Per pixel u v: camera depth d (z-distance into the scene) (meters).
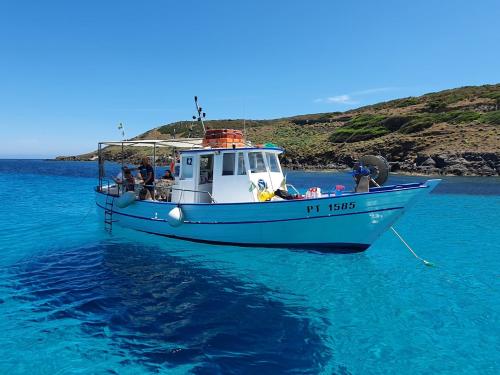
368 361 6.25
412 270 10.97
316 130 104.06
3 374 5.75
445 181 42.53
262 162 12.95
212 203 12.29
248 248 12.34
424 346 6.73
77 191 35.59
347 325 7.52
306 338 6.98
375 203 10.97
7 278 10.12
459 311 8.18
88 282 9.81
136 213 14.97
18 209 23.61
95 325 7.39
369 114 100.38
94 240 14.45
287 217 11.47
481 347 6.70
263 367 6.02
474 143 54.78
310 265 11.09
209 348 6.58
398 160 60.78
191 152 13.20
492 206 24.52
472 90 97.81
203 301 8.62
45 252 12.79
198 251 12.50
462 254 12.81
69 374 5.77
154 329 7.27
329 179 49.03
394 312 8.12
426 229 17.22
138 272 10.61
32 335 6.97
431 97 103.56
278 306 8.39
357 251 11.88
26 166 103.75
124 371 5.86
